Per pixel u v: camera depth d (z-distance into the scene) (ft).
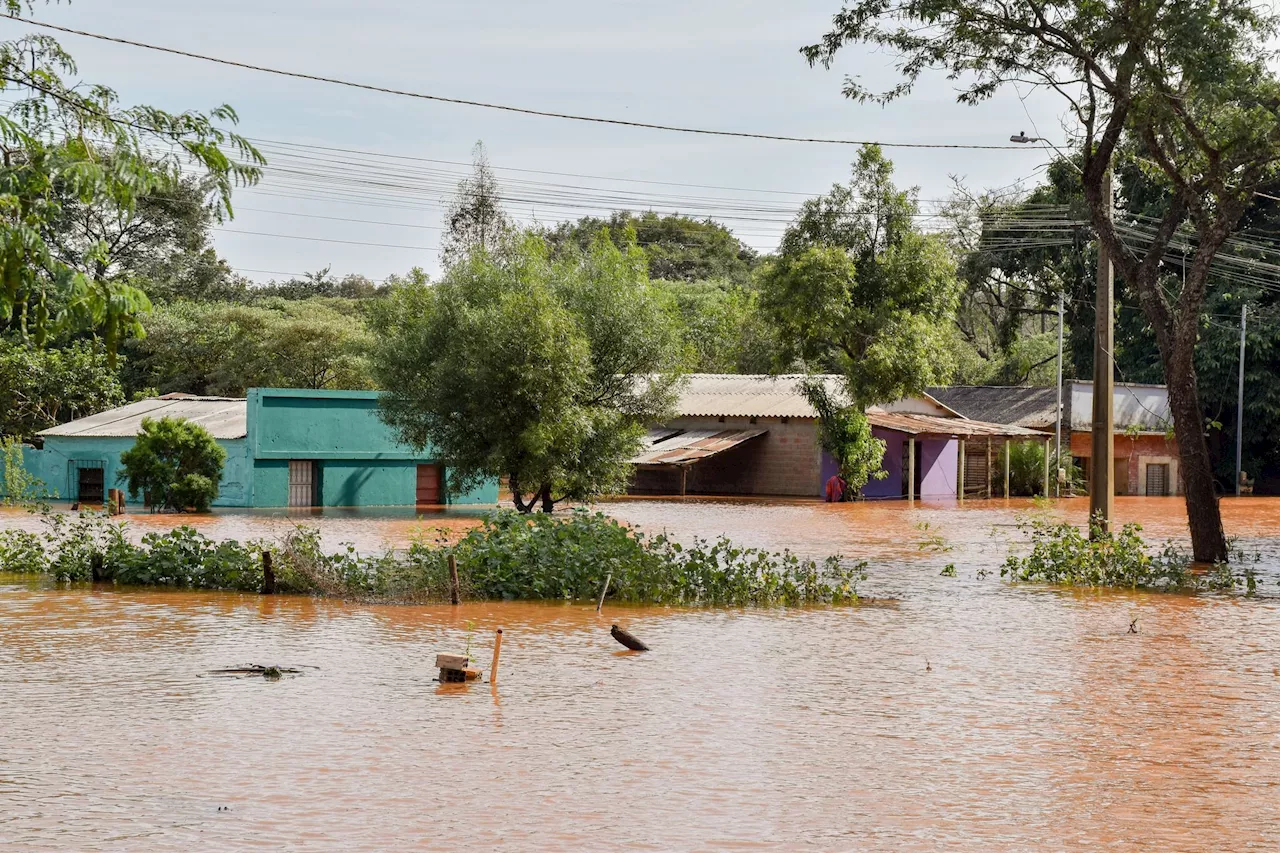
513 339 161.17
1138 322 310.45
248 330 302.04
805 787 41.81
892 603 91.86
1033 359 368.07
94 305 39.47
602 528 98.78
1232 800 40.70
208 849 34.78
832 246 257.14
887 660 66.74
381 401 177.47
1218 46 110.22
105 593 92.79
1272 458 315.99
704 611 86.58
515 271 181.27
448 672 59.41
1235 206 118.42
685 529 163.22
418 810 38.65
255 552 98.94
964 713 53.57
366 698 55.47
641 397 180.45
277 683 58.75
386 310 200.44
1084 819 38.50
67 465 218.38
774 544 141.59
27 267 39.40
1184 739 49.06
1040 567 109.19
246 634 73.46
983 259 317.01
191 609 84.23
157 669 61.98
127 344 307.99
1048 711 54.08
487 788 41.27
